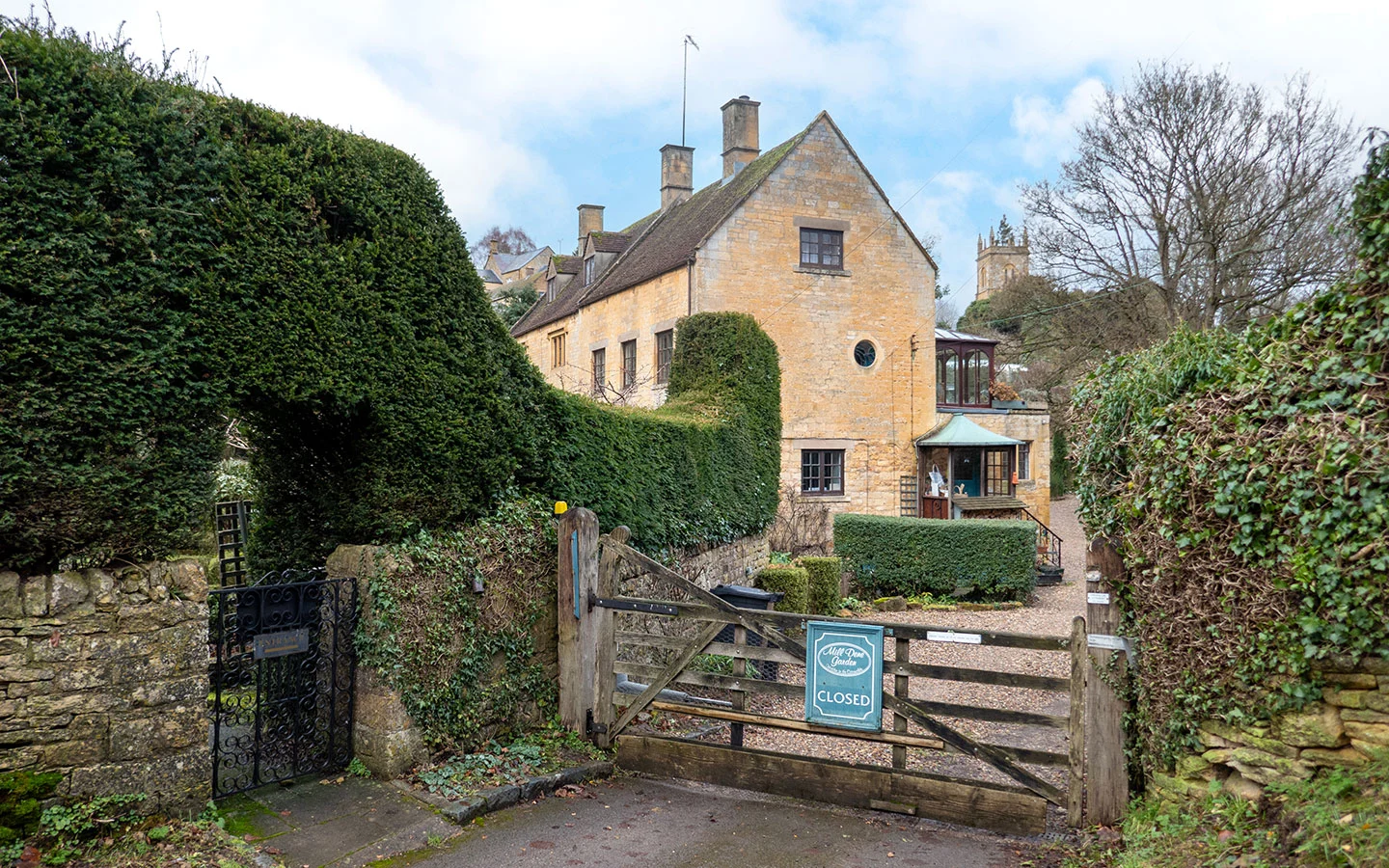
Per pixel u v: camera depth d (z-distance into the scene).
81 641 4.56
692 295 19.19
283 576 6.40
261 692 6.12
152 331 4.74
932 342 21.27
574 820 5.72
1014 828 5.53
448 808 5.56
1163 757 4.99
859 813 5.92
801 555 16.66
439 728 6.28
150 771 4.79
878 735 5.94
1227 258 20.56
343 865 4.85
